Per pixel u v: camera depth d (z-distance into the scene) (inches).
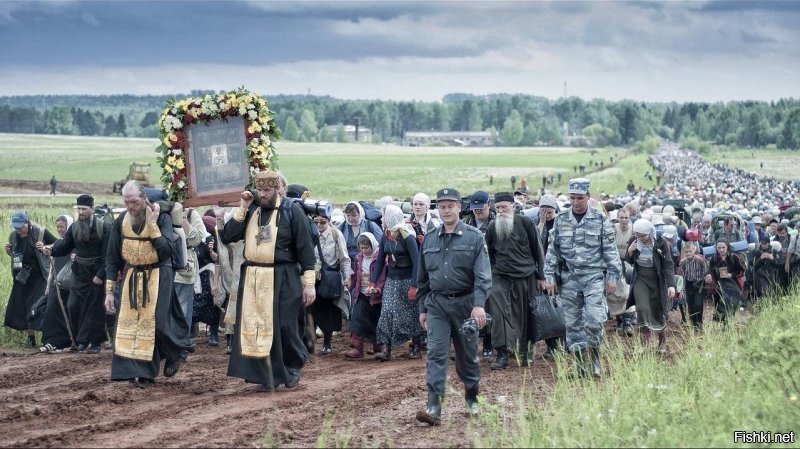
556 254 477.7
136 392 425.1
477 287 367.2
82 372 489.4
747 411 358.9
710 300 747.4
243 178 496.7
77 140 7303.2
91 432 351.6
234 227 431.2
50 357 536.1
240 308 431.2
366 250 545.0
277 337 428.5
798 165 6574.8
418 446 340.5
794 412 356.2
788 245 804.0
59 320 557.9
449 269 368.8
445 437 353.7
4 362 520.1
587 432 330.3
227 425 364.5
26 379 468.4
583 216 470.6
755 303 709.3
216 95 499.5
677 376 430.0
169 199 493.7
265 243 427.5
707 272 660.1
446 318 372.8
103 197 2369.6
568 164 5398.6
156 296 438.9
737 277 666.8
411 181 3676.2
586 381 423.5
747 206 1846.7
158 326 438.3
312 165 4916.3
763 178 3969.0
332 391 436.1
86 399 409.7
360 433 358.9
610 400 374.3
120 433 351.3
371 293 535.5
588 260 468.1
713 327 577.3
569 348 474.0
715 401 360.5
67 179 3181.6
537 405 403.9
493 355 550.9
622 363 444.1
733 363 431.8
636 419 346.6
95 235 546.3
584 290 469.7
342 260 555.2
